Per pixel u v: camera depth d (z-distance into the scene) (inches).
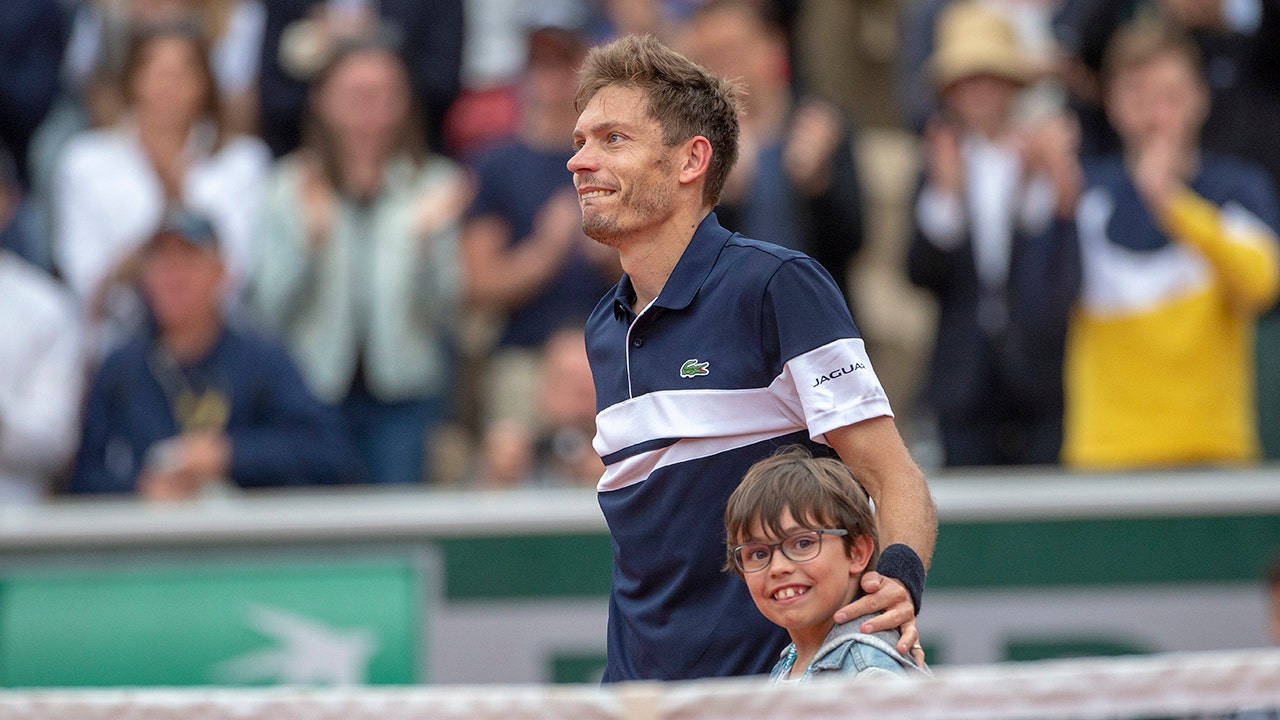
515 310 1007.0
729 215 1001.5
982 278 972.6
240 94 1159.6
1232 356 949.8
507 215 1013.2
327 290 989.8
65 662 805.2
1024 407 958.4
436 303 1002.7
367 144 1007.0
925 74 1120.2
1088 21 1047.6
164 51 1043.3
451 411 1005.2
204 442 876.0
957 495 826.8
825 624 395.9
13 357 919.0
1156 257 944.9
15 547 814.5
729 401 418.0
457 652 814.5
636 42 432.8
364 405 983.6
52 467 934.4
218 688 805.9
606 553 820.6
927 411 984.3
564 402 923.4
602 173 426.0
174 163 1042.7
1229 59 1048.2
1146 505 827.4
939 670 784.3
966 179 984.9
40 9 1116.5
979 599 821.2
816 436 409.7
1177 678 323.0
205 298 899.4
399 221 1002.7
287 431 899.4
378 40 1031.0
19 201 1082.1
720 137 434.6
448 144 1131.3
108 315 1007.0
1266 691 320.8
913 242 988.6
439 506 825.5
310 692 337.4
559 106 1029.8
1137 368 944.3
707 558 418.9
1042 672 321.7
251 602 812.6
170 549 816.9
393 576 817.5
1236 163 1023.0
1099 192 963.3
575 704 325.1
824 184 1021.8
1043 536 825.5
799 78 1144.2
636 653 430.6
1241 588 826.8
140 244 989.8
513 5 1189.1
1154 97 955.3
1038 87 1131.9
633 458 425.1
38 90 1111.0
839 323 412.8
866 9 1203.9
